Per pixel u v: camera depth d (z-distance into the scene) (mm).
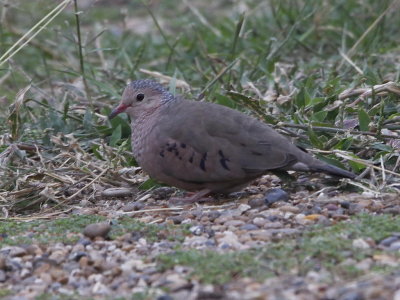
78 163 12086
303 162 10234
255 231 9359
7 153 12344
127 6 23953
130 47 19031
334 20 18484
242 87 14617
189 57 17938
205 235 9531
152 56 18594
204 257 8602
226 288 7875
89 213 10797
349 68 15016
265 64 14969
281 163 10172
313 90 13508
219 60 15422
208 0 23828
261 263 8336
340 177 10344
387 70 15336
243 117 10602
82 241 9508
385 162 11188
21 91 13070
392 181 10773
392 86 12398
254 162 10242
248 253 8617
